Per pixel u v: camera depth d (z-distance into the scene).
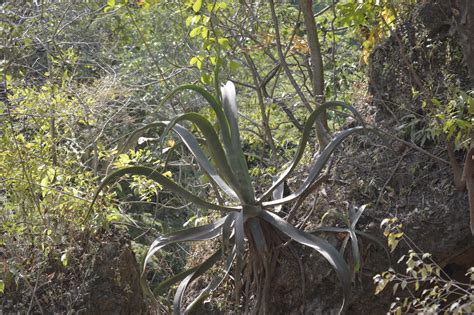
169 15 9.52
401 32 5.90
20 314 5.39
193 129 8.15
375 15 6.01
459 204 5.19
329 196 5.70
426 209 5.26
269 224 5.52
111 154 6.24
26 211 5.68
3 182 5.78
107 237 5.67
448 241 5.18
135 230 9.12
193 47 9.55
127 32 10.13
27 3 7.92
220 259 5.90
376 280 4.25
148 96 9.22
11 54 7.00
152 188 6.31
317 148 6.70
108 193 5.97
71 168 6.35
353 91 6.80
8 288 5.46
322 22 7.78
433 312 3.98
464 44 4.98
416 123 5.64
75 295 5.43
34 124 6.26
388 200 5.47
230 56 6.60
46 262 5.50
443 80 5.59
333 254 5.12
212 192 6.79
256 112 8.46
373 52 6.18
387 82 6.00
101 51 9.93
